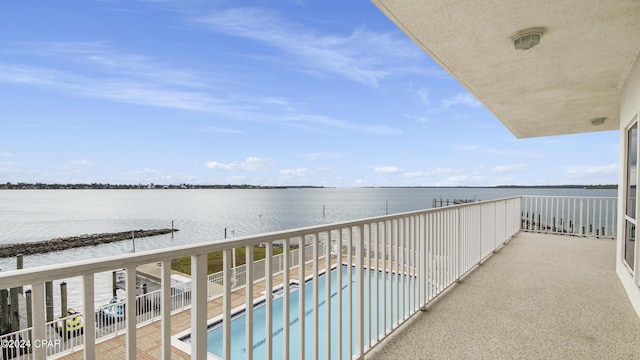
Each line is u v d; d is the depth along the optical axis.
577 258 5.32
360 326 2.29
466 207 4.39
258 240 1.57
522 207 8.56
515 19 2.73
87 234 44.19
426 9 2.60
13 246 37.00
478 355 2.36
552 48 3.25
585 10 2.58
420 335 2.67
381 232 2.62
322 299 5.40
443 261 3.69
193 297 1.32
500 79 4.12
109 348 5.46
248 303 1.55
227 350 1.44
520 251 5.87
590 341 2.57
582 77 4.03
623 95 4.25
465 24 2.81
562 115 6.08
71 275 0.96
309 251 10.00
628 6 2.52
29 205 92.81
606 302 3.39
